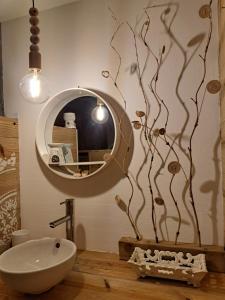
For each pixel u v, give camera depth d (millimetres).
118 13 1216
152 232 1169
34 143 1398
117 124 1202
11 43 1451
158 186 1154
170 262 1030
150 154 1165
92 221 1274
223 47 959
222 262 1003
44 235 1383
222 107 1006
